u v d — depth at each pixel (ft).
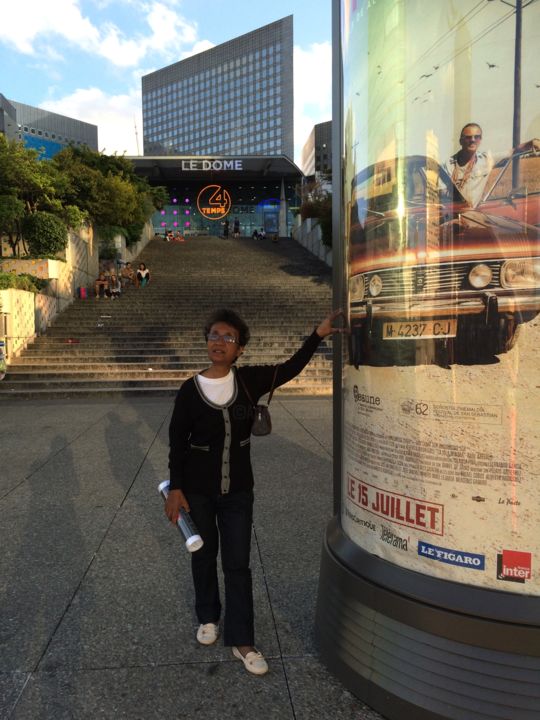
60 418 28.63
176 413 7.99
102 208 69.77
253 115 500.33
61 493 15.87
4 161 55.01
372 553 7.25
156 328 49.08
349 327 7.59
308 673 7.66
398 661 6.61
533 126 5.62
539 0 5.52
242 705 7.03
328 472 17.90
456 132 6.04
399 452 6.75
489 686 6.02
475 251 6.01
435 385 6.34
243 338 8.07
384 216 6.76
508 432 5.97
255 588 10.15
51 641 8.43
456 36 5.96
